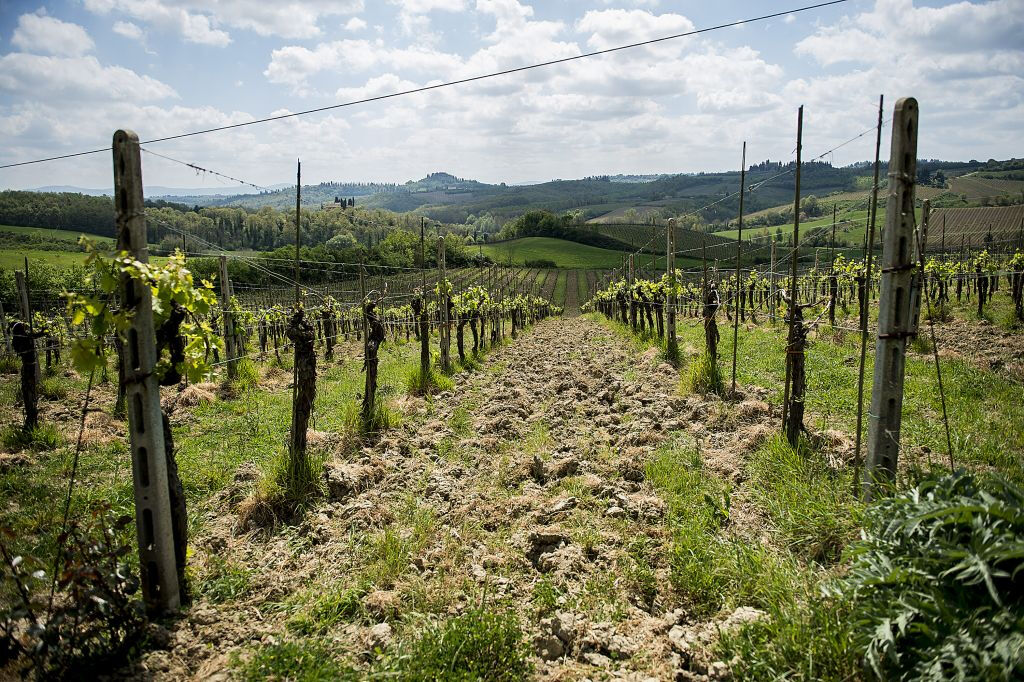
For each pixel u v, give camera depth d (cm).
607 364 1884
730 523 649
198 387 1485
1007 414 918
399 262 4584
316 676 422
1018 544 325
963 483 420
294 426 814
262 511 719
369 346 1134
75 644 447
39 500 784
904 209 549
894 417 574
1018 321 1805
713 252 7400
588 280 8475
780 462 752
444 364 1914
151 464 491
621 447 969
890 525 415
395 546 629
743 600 500
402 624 497
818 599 435
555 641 461
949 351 1453
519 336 3753
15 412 1353
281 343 2319
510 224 12669
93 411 1284
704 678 416
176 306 513
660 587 541
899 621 344
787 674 388
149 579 505
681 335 2380
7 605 508
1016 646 293
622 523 662
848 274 2447
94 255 453
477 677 417
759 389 1215
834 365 1414
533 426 1135
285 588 566
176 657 464
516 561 605
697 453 871
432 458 961
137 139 463
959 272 2650
